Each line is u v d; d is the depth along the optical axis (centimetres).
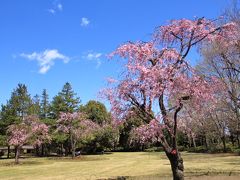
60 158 5350
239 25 2134
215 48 2512
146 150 7656
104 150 7525
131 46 1714
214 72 2761
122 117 1784
